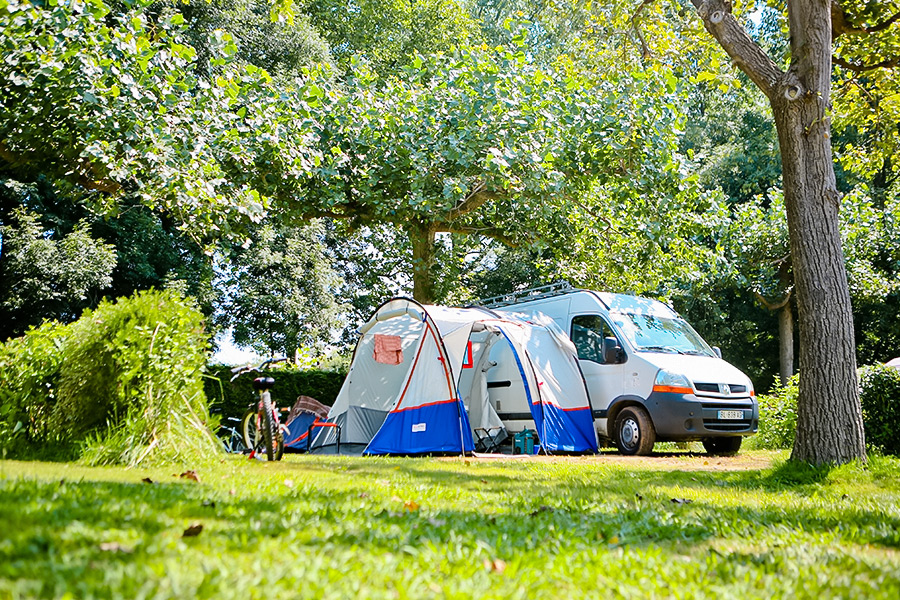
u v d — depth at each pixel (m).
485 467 9.10
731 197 30.45
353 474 7.34
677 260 18.69
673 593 2.73
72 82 10.99
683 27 14.19
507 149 14.13
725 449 13.44
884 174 28.52
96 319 7.35
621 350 13.15
